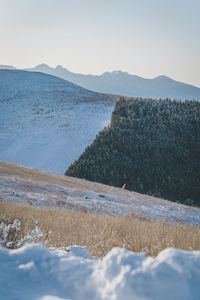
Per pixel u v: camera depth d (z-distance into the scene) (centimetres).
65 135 7875
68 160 6819
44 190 2512
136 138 7200
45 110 9638
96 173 6116
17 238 489
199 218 2508
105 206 2184
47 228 621
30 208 1159
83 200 2312
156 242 493
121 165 6306
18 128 8312
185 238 529
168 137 7306
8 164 3544
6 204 1189
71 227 690
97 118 9169
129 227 723
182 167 6556
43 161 6775
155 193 6059
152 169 6334
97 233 577
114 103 11056
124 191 3394
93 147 7056
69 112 9525
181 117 8356
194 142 7288
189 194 6209
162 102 10212
